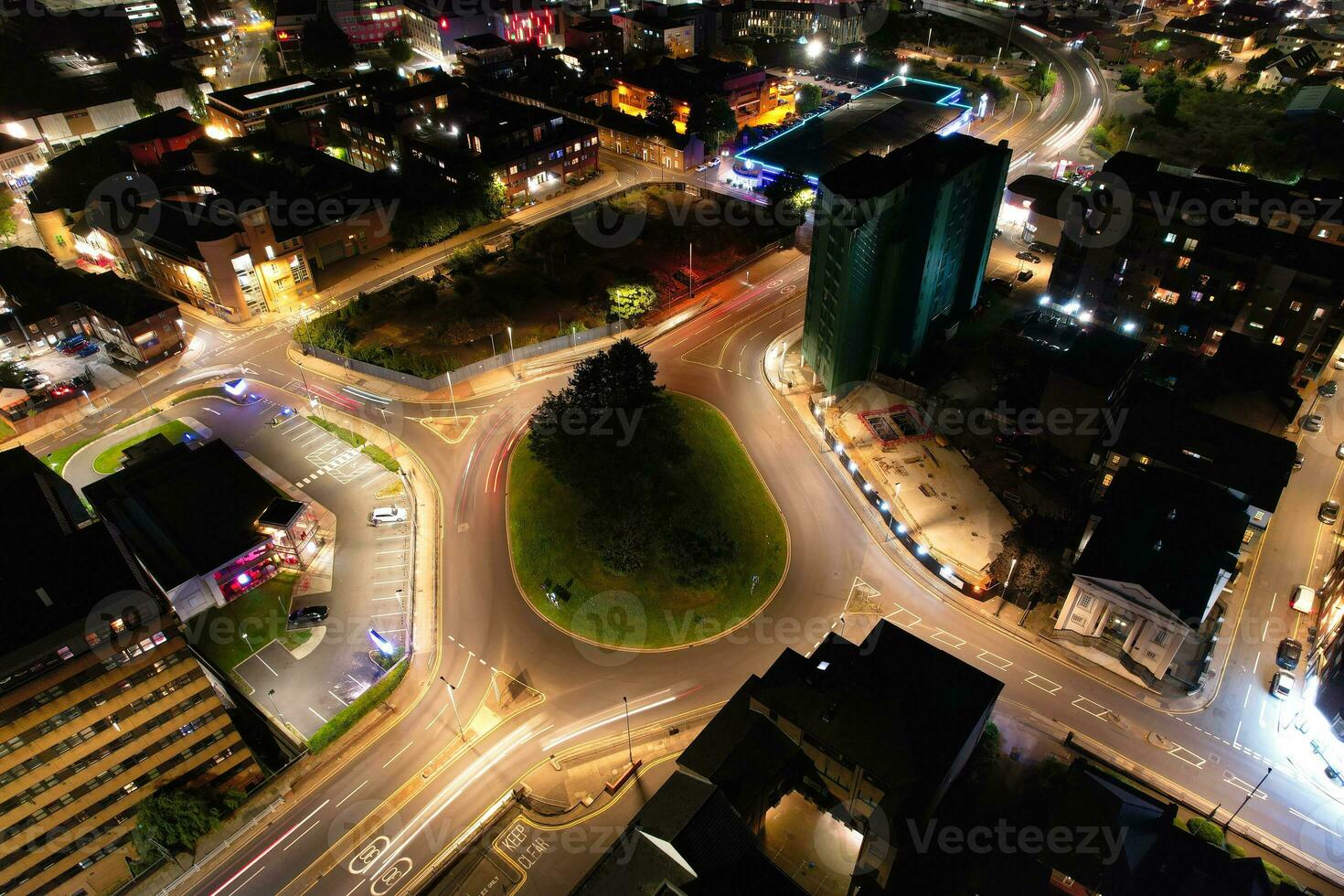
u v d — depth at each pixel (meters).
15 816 68.56
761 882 64.62
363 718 87.19
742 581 100.94
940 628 95.50
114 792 74.25
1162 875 67.06
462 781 81.88
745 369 137.38
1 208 177.38
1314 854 74.31
